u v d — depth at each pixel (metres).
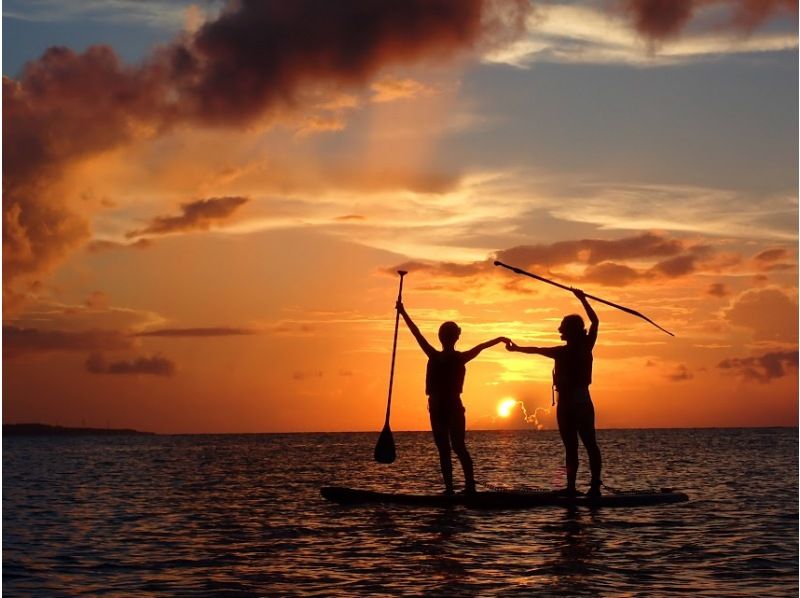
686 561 8.77
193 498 16.73
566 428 13.32
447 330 13.48
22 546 10.31
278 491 18.39
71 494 18.41
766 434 115.75
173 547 10.05
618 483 20.09
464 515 12.38
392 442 14.18
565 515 12.32
